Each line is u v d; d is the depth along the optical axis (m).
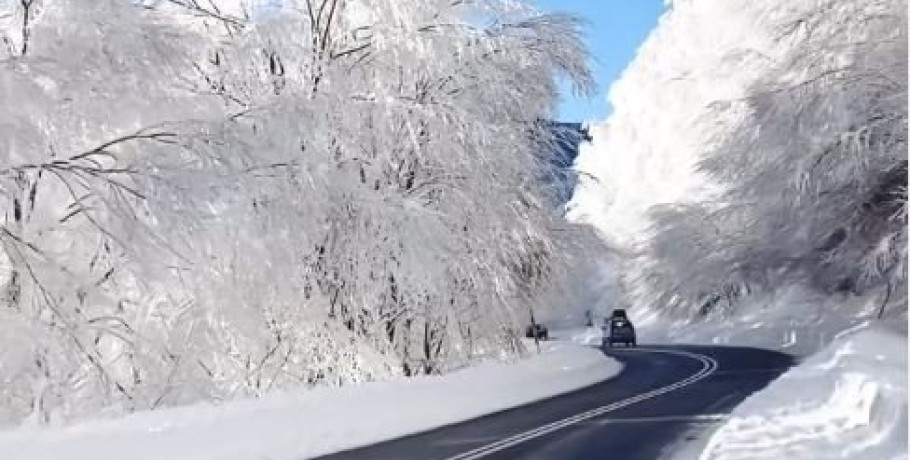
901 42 23.41
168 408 13.41
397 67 20.25
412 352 22.03
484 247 21.33
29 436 10.80
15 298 13.59
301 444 14.01
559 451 12.78
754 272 44.25
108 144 13.75
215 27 19.88
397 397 16.98
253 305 16.31
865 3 24.42
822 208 29.50
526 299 25.02
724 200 41.59
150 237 13.94
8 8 13.98
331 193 17.52
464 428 16.25
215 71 18.17
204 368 16.02
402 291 19.34
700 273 47.41
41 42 13.55
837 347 23.14
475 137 20.33
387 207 18.75
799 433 11.70
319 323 18.69
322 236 18.28
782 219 34.22
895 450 9.41
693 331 52.69
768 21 29.52
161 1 18.67
